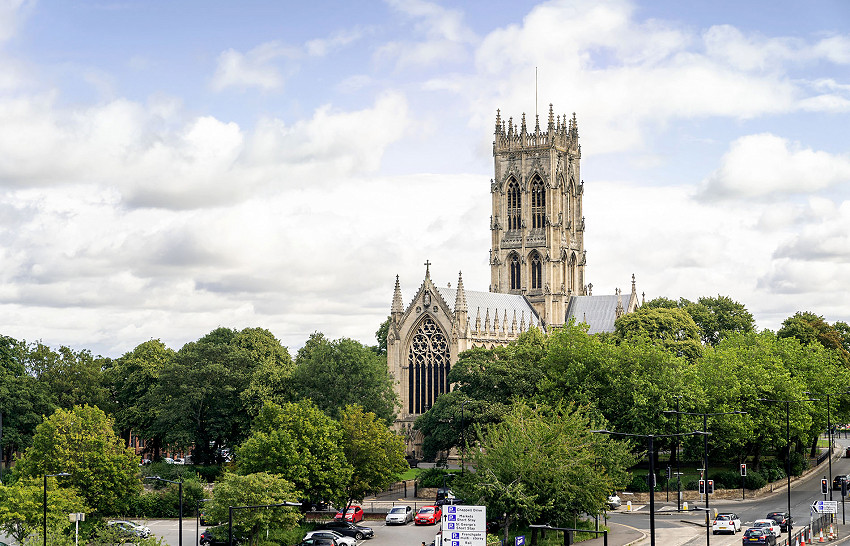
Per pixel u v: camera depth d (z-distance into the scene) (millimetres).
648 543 145125
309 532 147625
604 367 190875
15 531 134500
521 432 136125
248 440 161375
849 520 168250
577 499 134500
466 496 133750
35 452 156750
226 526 140750
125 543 146250
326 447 160750
